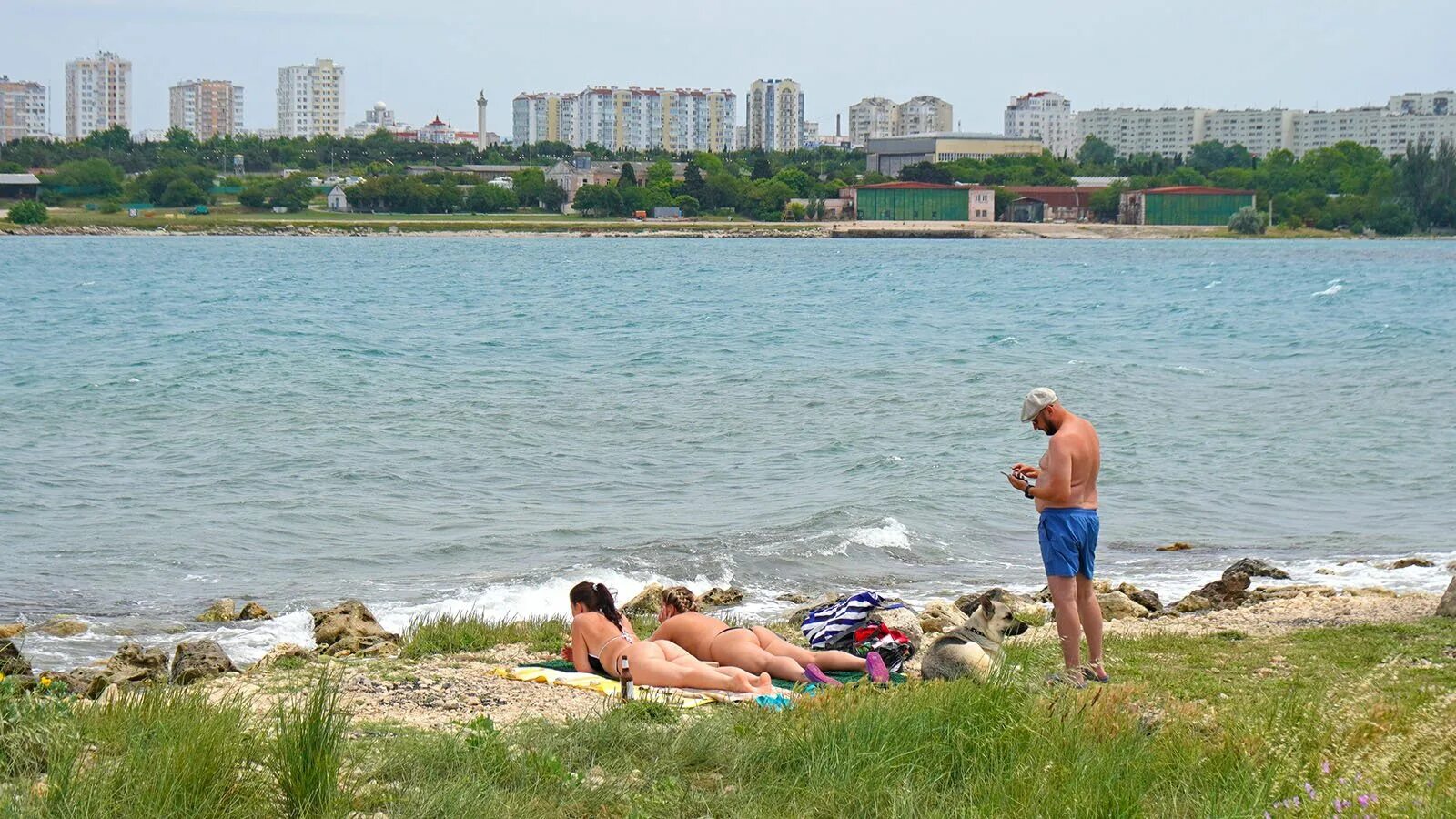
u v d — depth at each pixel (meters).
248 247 164.25
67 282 91.94
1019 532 20.72
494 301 75.75
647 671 9.99
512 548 19.19
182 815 6.40
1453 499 23.36
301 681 10.60
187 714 7.68
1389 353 46.97
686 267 121.56
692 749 7.90
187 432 29.14
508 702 9.62
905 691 8.82
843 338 53.47
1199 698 9.55
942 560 18.94
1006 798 6.97
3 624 14.75
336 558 18.56
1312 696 8.63
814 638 10.53
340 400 34.28
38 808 6.25
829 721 8.13
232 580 17.30
